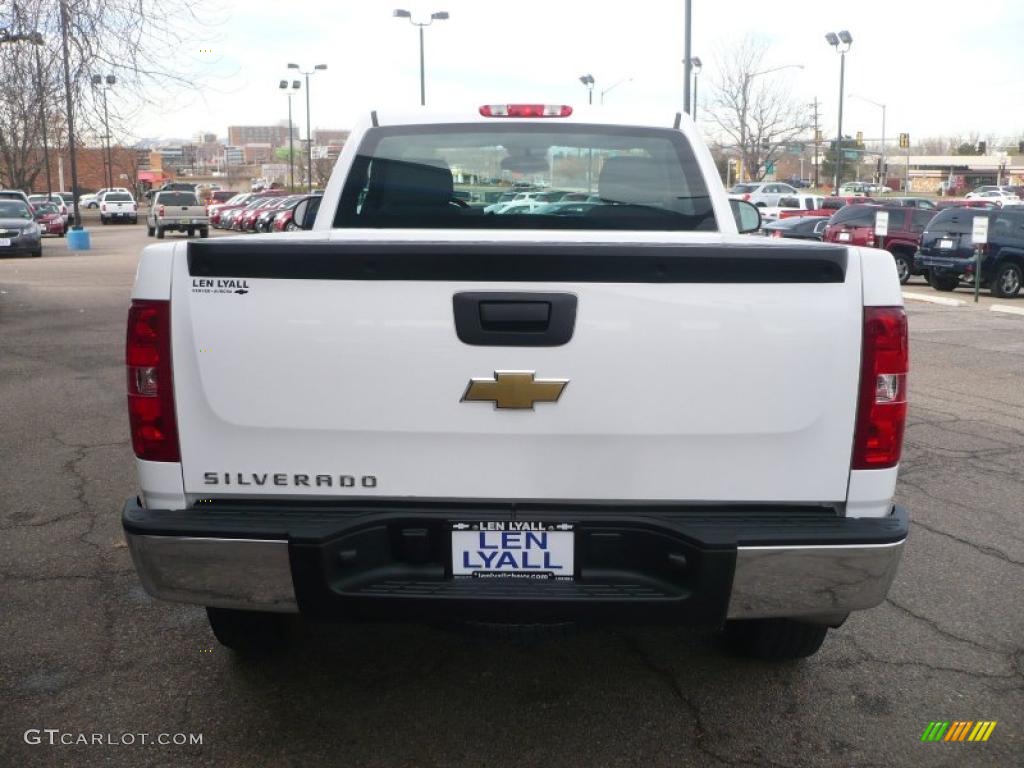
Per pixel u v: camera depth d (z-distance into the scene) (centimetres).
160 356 286
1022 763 317
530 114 462
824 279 281
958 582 467
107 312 1491
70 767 309
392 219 461
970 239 2016
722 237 410
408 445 288
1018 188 6531
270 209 4056
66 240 3822
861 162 9981
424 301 279
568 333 280
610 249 276
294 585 285
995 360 1147
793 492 291
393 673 374
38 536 516
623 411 284
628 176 462
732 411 285
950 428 789
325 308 281
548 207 463
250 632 364
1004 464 678
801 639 367
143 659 383
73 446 696
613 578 291
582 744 325
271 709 346
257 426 288
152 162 10969
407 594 285
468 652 392
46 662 379
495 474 289
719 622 289
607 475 289
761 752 322
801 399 285
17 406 828
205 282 283
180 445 290
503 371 282
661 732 333
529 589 287
